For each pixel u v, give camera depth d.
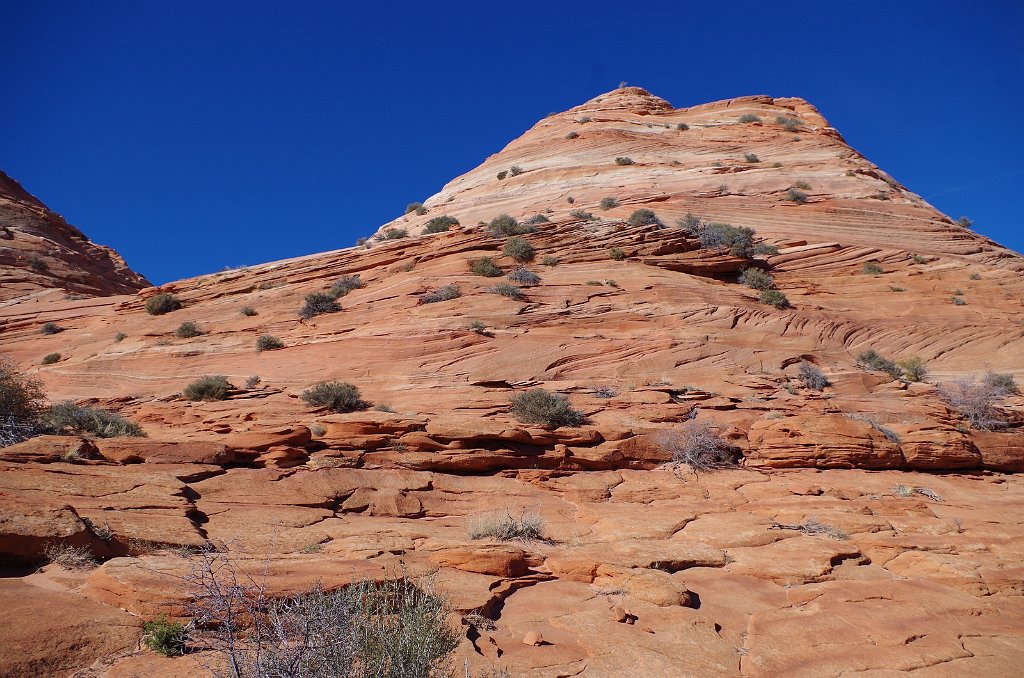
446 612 5.73
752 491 13.34
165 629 5.37
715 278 31.56
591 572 8.52
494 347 21.38
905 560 10.00
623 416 16.06
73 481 8.56
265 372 21.88
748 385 19.42
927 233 40.91
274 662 4.34
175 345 25.42
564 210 43.66
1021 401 21.44
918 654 6.97
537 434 13.78
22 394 12.61
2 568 6.51
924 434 16.12
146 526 7.72
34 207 65.50
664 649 6.67
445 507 11.17
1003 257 38.91
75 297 49.62
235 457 11.41
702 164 51.25
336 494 10.62
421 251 30.97
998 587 9.14
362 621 4.66
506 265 28.56
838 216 41.94
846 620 7.74
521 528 9.76
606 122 63.91
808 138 57.22
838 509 12.02
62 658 4.98
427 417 13.65
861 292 32.53
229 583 6.04
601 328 23.61
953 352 27.12
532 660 6.13
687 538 10.23
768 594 8.51
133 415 16.80
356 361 21.36
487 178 58.97
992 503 13.84
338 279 30.77
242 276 33.19
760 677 6.33
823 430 15.29
